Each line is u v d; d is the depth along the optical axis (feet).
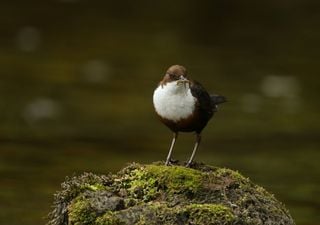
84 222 23.45
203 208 23.62
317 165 46.80
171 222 23.38
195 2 87.61
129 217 23.40
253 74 66.39
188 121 26.08
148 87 62.49
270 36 78.54
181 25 81.00
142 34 77.46
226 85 63.05
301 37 78.43
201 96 26.12
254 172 44.96
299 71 67.87
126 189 24.84
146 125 54.39
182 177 24.77
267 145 50.24
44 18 80.43
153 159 46.93
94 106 57.77
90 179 25.38
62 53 70.54
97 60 69.15
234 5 87.25
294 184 43.21
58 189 40.86
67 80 63.62
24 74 64.39
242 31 79.87
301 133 53.16
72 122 54.08
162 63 68.69
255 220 24.11
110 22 80.94
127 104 58.54
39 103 57.57
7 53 69.46
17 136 50.44
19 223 35.53
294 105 59.36
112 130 52.85
